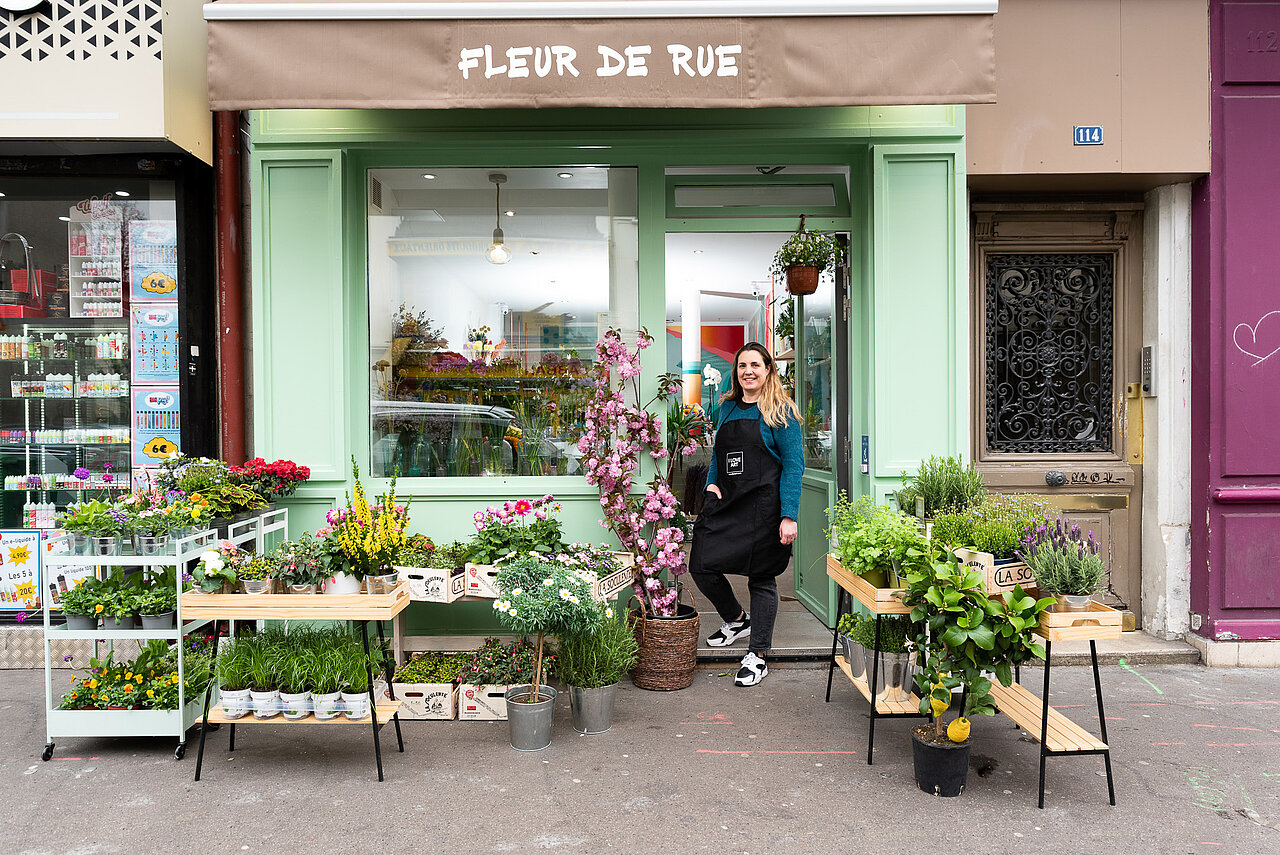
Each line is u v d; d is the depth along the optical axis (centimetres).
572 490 443
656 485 420
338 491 433
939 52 337
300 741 340
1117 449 477
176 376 466
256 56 333
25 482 464
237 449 472
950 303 430
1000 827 267
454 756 324
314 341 431
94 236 467
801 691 399
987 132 437
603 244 456
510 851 253
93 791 294
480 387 456
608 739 340
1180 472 459
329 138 424
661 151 441
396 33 335
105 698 326
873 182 429
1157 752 326
